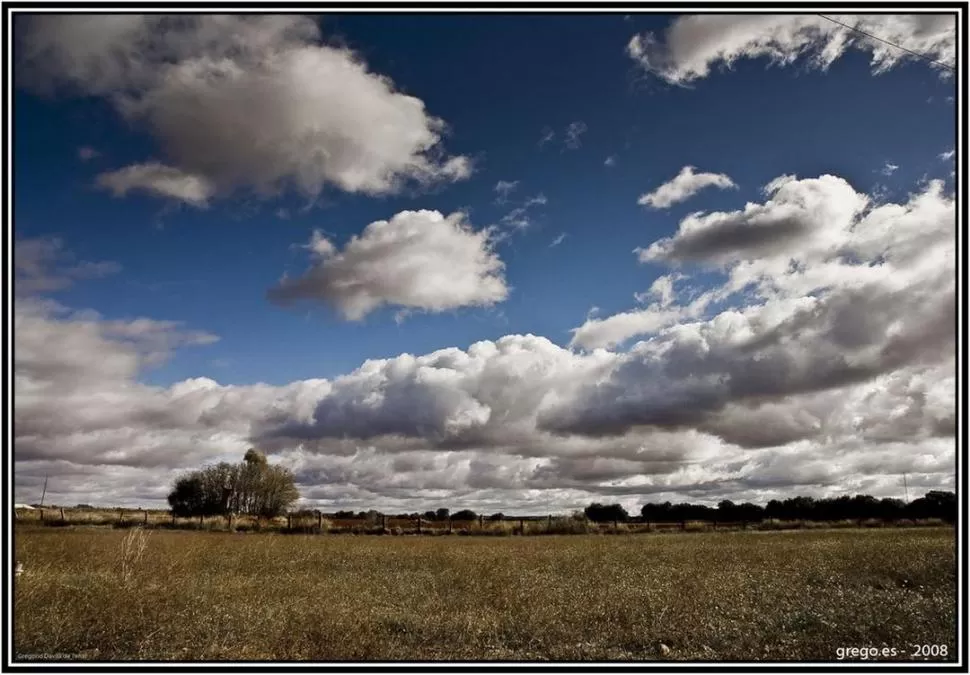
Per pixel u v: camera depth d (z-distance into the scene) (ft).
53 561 41.81
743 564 48.98
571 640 25.12
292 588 35.01
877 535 91.97
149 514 133.69
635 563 52.65
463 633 25.59
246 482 179.63
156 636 23.80
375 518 141.69
